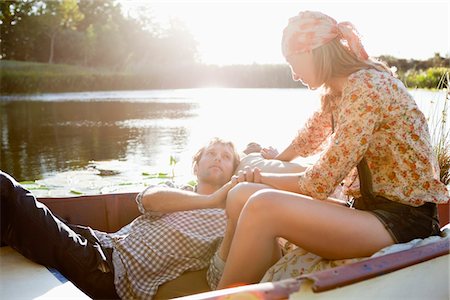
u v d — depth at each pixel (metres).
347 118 1.69
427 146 1.72
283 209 1.62
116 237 2.11
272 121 7.52
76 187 3.75
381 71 1.75
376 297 1.38
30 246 1.73
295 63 1.81
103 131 7.55
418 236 1.70
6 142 6.72
